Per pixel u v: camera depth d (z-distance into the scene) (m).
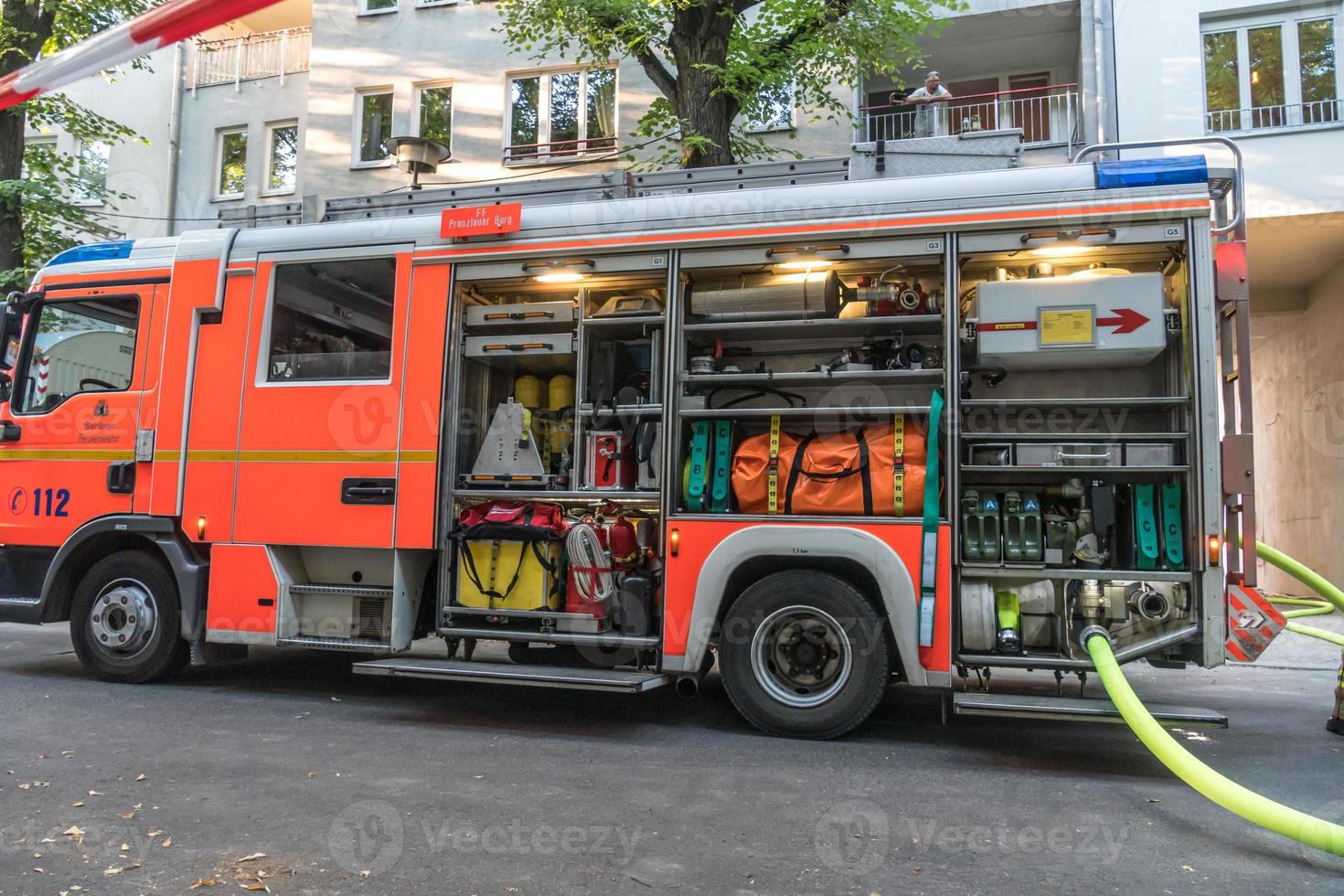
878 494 5.07
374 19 18.34
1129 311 4.96
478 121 17.70
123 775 4.30
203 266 6.45
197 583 6.22
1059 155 14.54
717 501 5.37
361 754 4.76
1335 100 11.76
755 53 10.77
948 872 3.27
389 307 6.04
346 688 6.70
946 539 4.97
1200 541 4.68
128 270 6.66
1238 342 4.77
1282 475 15.48
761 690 5.24
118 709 5.77
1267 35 12.02
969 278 5.47
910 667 4.94
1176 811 4.00
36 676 6.85
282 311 6.28
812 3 10.72
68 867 3.21
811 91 13.38
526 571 5.70
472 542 5.79
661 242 5.58
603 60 13.63
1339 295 12.93
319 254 6.21
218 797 3.99
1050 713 4.59
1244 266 4.81
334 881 3.10
